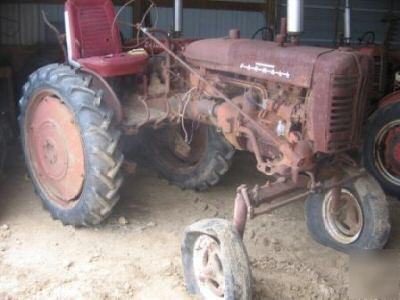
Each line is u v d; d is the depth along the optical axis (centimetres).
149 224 435
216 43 398
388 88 630
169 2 809
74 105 396
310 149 332
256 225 445
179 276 361
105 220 438
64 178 416
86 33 440
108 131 392
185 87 429
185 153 505
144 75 440
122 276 359
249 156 623
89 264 372
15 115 661
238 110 359
